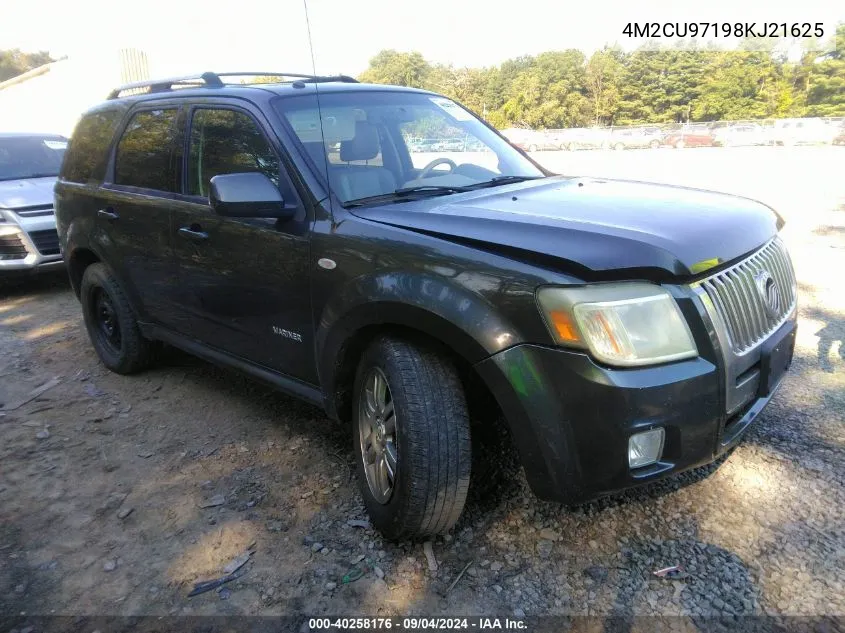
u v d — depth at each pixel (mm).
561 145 36719
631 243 2137
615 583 2320
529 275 2119
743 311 2365
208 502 2949
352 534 2680
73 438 3658
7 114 24578
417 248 2391
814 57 58156
